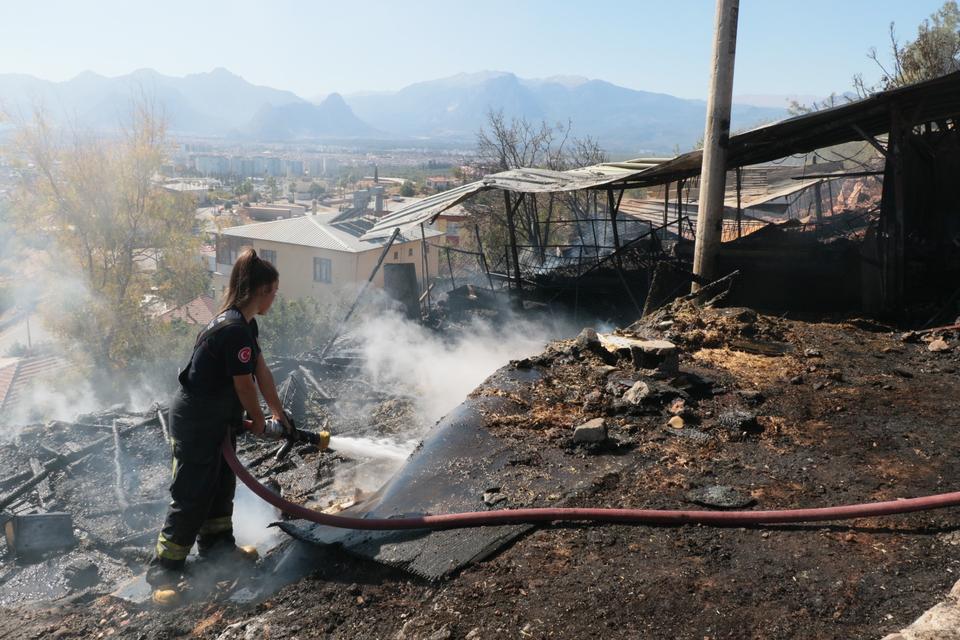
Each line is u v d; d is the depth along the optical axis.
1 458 6.66
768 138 9.16
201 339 3.29
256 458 5.99
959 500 3.19
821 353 5.81
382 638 2.69
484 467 3.95
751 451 4.02
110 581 4.50
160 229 35.19
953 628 2.29
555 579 2.90
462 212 33.16
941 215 9.70
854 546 3.02
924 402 4.67
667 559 2.99
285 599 3.06
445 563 3.07
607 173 13.00
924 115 9.65
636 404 4.57
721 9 8.36
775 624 2.54
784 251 10.05
